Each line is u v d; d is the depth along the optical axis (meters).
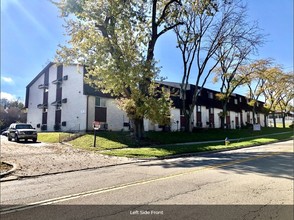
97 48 19.94
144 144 22.86
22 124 28.62
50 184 8.28
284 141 29.69
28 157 14.88
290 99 59.66
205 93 47.16
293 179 8.50
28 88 43.03
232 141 28.11
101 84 21.27
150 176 9.25
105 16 20.89
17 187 7.93
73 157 15.30
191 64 35.53
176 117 39.81
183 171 10.21
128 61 19.77
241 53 39.38
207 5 25.00
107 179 8.87
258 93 53.16
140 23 22.86
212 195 6.56
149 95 22.31
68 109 32.31
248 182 8.03
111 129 32.00
